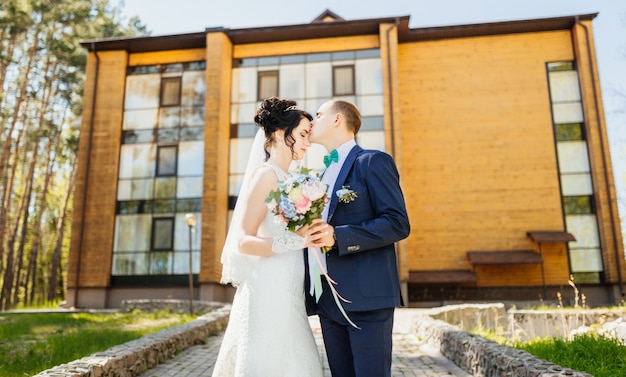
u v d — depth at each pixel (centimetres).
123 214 2019
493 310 1153
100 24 2836
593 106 1952
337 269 250
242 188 272
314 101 2020
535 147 1989
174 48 2131
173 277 1950
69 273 1944
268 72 2072
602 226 1858
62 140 3120
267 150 275
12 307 2595
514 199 1956
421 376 564
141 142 2077
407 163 2019
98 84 2109
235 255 254
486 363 506
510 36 2081
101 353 502
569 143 1980
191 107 2088
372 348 242
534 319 1010
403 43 2122
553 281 1873
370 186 256
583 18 2014
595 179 1900
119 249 1991
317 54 2062
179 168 2041
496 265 1911
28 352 648
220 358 251
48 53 2714
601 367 458
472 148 2009
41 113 2684
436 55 2095
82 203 1992
